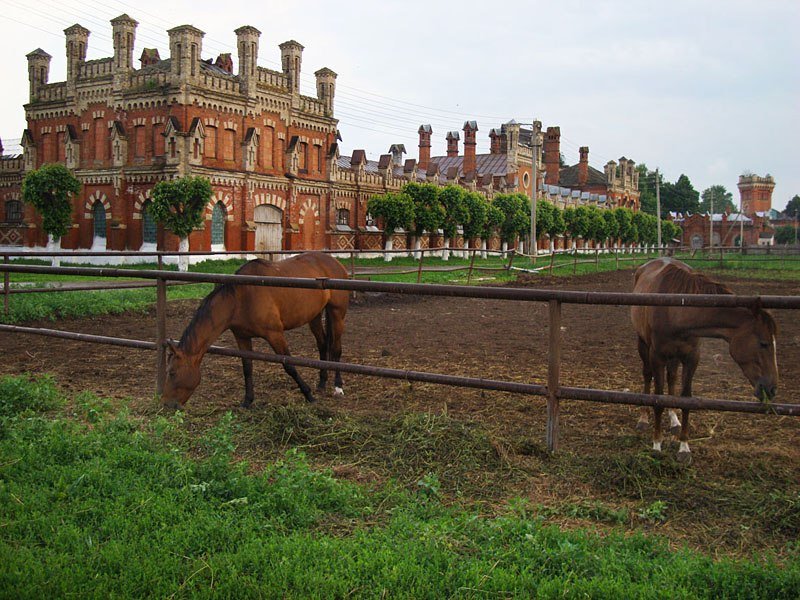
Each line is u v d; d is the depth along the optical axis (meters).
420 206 47.16
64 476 4.91
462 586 3.55
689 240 109.88
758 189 143.00
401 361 10.80
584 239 75.38
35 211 43.41
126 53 38.72
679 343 5.68
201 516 4.35
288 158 42.56
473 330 14.58
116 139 38.41
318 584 3.56
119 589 3.55
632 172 107.81
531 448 5.77
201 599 3.47
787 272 38.66
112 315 16.44
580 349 12.09
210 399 7.80
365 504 4.75
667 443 6.20
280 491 4.62
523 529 4.20
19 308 14.77
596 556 3.84
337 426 6.29
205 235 36.94
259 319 7.21
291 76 42.91
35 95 43.19
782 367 10.35
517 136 72.06
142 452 5.46
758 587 3.60
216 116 38.16
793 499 4.67
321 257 8.41
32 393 7.31
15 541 4.04
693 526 4.48
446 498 4.92
